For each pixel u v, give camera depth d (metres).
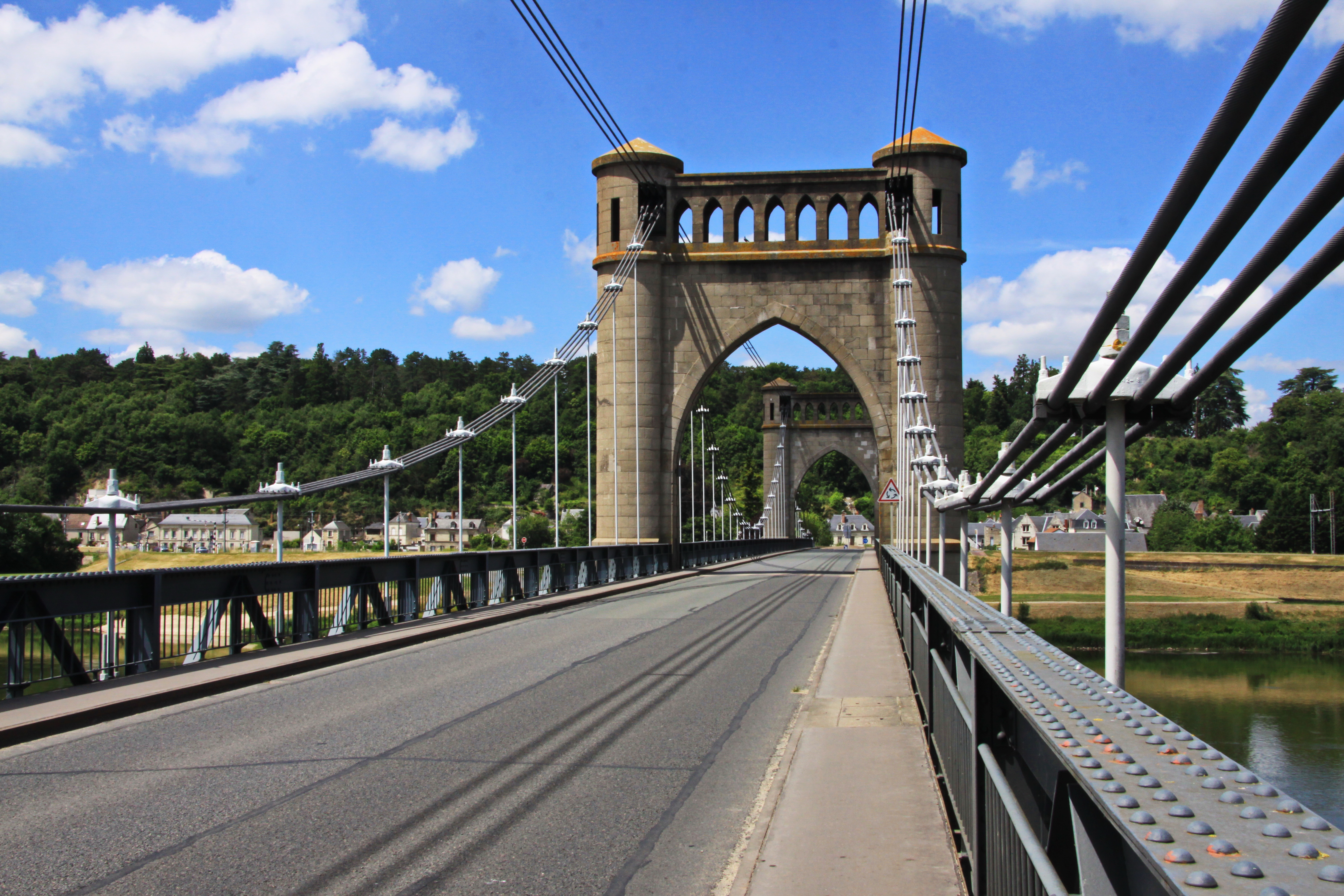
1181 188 3.14
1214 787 2.01
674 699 9.56
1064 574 41.12
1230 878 1.51
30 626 9.27
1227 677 29.91
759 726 8.30
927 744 7.25
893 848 4.89
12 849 5.08
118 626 10.73
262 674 10.75
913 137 33.12
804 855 4.81
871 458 81.56
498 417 28.84
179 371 114.50
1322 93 2.42
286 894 4.44
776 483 80.25
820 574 36.00
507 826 5.51
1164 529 70.50
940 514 18.56
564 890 4.54
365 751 7.36
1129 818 1.82
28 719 8.03
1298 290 3.49
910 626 10.54
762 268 33.84
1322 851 1.60
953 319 32.72
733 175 34.00
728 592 25.69
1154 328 4.12
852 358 33.28
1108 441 5.50
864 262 33.47
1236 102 2.69
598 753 7.32
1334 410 85.56
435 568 17.39
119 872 4.71
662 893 4.50
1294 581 42.59
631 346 33.81
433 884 4.59
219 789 6.27
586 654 12.89
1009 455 8.34
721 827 5.52
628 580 29.58
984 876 3.81
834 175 33.56
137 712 8.98
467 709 9.05
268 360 120.69
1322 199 2.74
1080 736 2.49
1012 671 3.48
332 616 14.27
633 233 34.09
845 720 8.21
